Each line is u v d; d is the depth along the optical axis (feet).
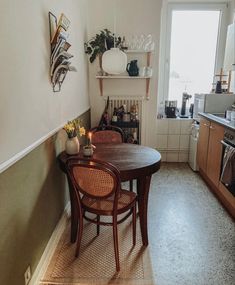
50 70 6.28
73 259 6.28
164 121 12.98
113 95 12.16
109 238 7.13
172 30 13.19
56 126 6.93
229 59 10.80
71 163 5.49
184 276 5.76
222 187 8.85
